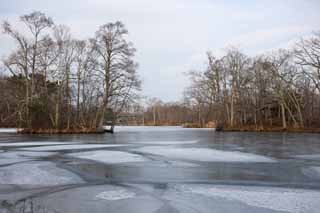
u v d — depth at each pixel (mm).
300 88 50125
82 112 43781
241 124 53344
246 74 53844
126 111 44031
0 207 6793
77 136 34844
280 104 51031
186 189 8539
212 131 50125
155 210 6633
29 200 7383
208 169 11766
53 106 41812
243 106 54875
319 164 13156
